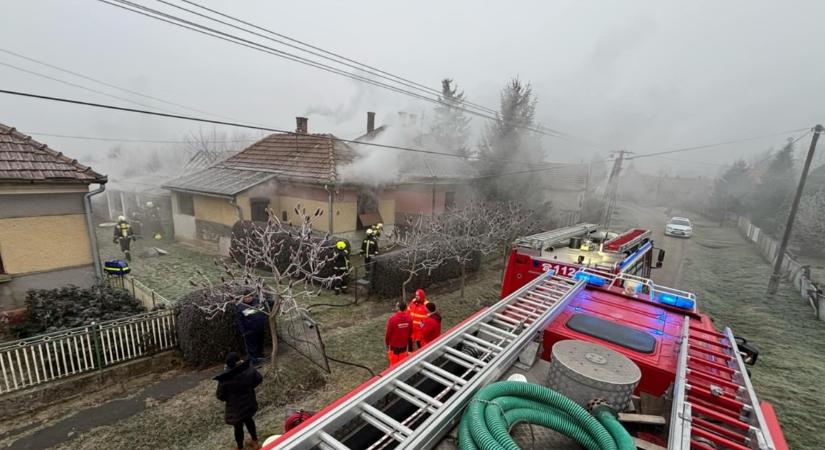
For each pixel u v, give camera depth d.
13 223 7.07
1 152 7.15
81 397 5.17
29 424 4.64
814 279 14.00
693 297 4.49
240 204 13.22
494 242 13.02
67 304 6.45
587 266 6.34
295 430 1.84
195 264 12.03
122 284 8.35
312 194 13.94
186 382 5.65
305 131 17.88
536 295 4.20
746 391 2.33
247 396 4.31
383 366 6.45
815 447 5.17
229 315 6.23
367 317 8.55
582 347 2.70
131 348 5.77
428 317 5.94
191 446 4.50
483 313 3.41
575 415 2.01
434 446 1.93
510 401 2.04
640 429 2.30
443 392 2.23
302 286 10.22
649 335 3.52
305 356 6.45
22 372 5.12
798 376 7.04
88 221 7.91
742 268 16.06
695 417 2.17
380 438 2.07
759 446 1.85
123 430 4.64
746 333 9.20
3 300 7.08
